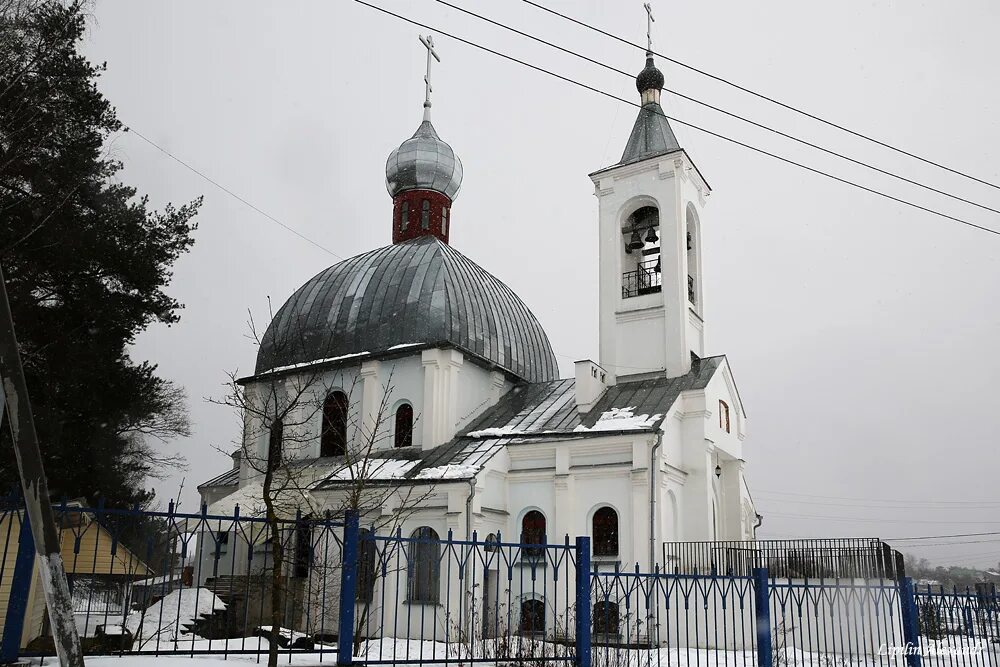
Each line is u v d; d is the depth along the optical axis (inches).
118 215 962.1
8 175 855.7
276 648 375.9
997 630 606.5
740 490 1198.9
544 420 1177.4
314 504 1093.1
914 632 576.1
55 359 895.7
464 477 1027.9
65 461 946.1
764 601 527.2
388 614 994.1
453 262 1381.6
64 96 893.8
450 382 1217.4
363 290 1365.7
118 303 935.0
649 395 1138.0
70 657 287.9
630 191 1282.0
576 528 1035.3
